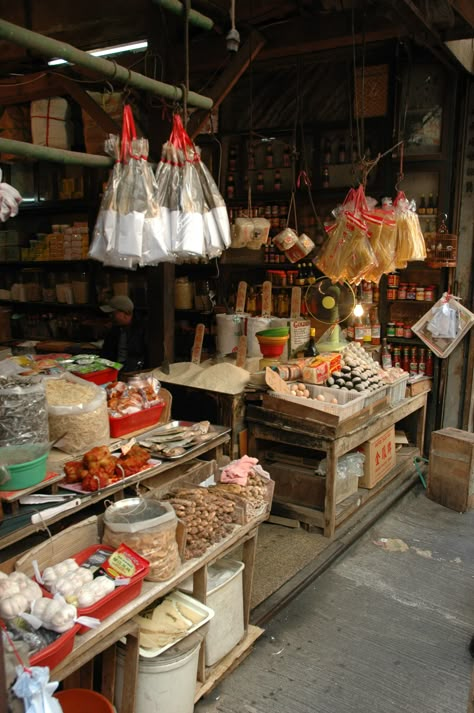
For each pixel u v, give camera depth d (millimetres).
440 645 2650
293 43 3855
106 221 2127
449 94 4445
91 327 6031
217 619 2283
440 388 4934
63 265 6234
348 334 4879
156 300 3893
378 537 3672
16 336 6602
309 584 3078
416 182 4809
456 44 3994
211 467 2686
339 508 3684
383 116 4629
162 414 2957
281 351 3938
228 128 5262
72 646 1587
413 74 4551
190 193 2270
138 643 1802
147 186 2162
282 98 5020
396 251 3842
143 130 4109
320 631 2719
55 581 1721
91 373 3088
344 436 3514
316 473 3646
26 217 6566
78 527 1973
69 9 3988
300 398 3529
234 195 5277
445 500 4148
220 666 2332
